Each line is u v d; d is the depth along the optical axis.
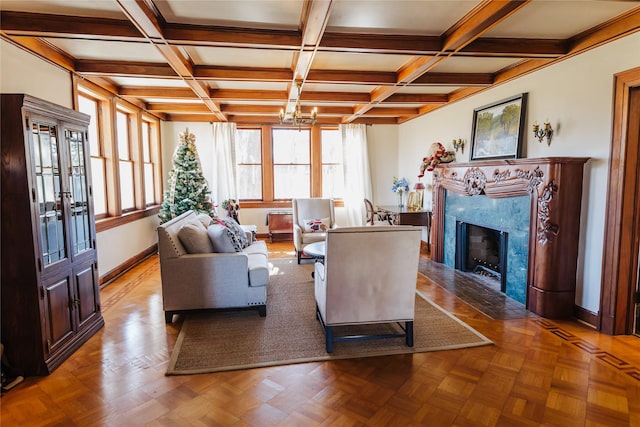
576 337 3.07
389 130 7.81
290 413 2.12
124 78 4.36
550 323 3.36
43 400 2.25
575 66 3.36
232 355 2.79
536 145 3.88
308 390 2.35
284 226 7.33
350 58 3.73
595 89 3.17
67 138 2.87
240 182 7.51
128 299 4.03
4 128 2.37
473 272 5.05
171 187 6.30
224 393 2.31
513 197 3.93
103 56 3.69
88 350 2.88
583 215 3.35
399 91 5.32
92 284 3.18
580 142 3.35
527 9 2.65
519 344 2.96
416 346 2.93
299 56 3.27
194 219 4.30
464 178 4.81
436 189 5.60
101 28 2.79
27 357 2.49
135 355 2.80
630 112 2.89
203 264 3.37
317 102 5.32
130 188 5.81
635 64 2.83
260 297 3.50
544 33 3.13
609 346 2.91
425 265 5.46
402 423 2.03
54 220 2.70
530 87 3.95
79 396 2.29
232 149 7.20
